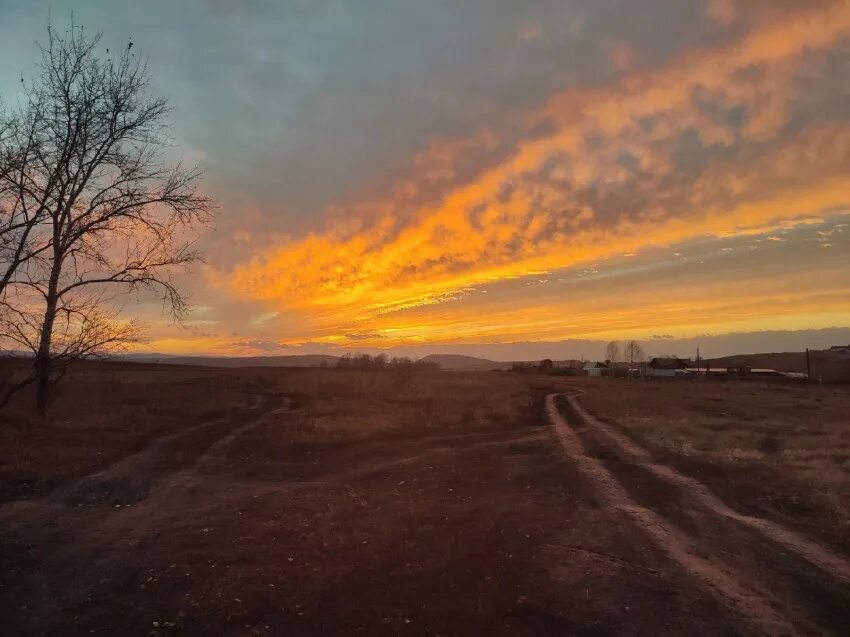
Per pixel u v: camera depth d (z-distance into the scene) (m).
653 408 29.94
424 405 28.98
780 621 5.02
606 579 5.78
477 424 21.77
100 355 17.08
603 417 25.67
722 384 63.16
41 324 16.41
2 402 15.87
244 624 4.73
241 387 41.56
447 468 12.44
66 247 16.38
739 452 14.79
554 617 4.93
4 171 13.73
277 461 13.23
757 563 6.61
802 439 17.34
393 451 14.96
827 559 6.79
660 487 10.80
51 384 17.20
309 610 5.04
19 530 7.06
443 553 6.60
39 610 4.89
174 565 6.03
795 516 8.81
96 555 6.32
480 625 4.79
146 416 19.80
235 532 7.34
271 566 6.08
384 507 8.85
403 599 5.30
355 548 6.76
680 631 4.74
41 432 14.40
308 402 30.48
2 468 10.24
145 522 7.75
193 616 4.85
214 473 11.55
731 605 5.33
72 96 15.61
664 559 6.62
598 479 11.42
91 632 4.53
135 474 10.88
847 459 13.34
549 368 123.56
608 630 4.71
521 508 8.87
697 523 8.30
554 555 6.55
